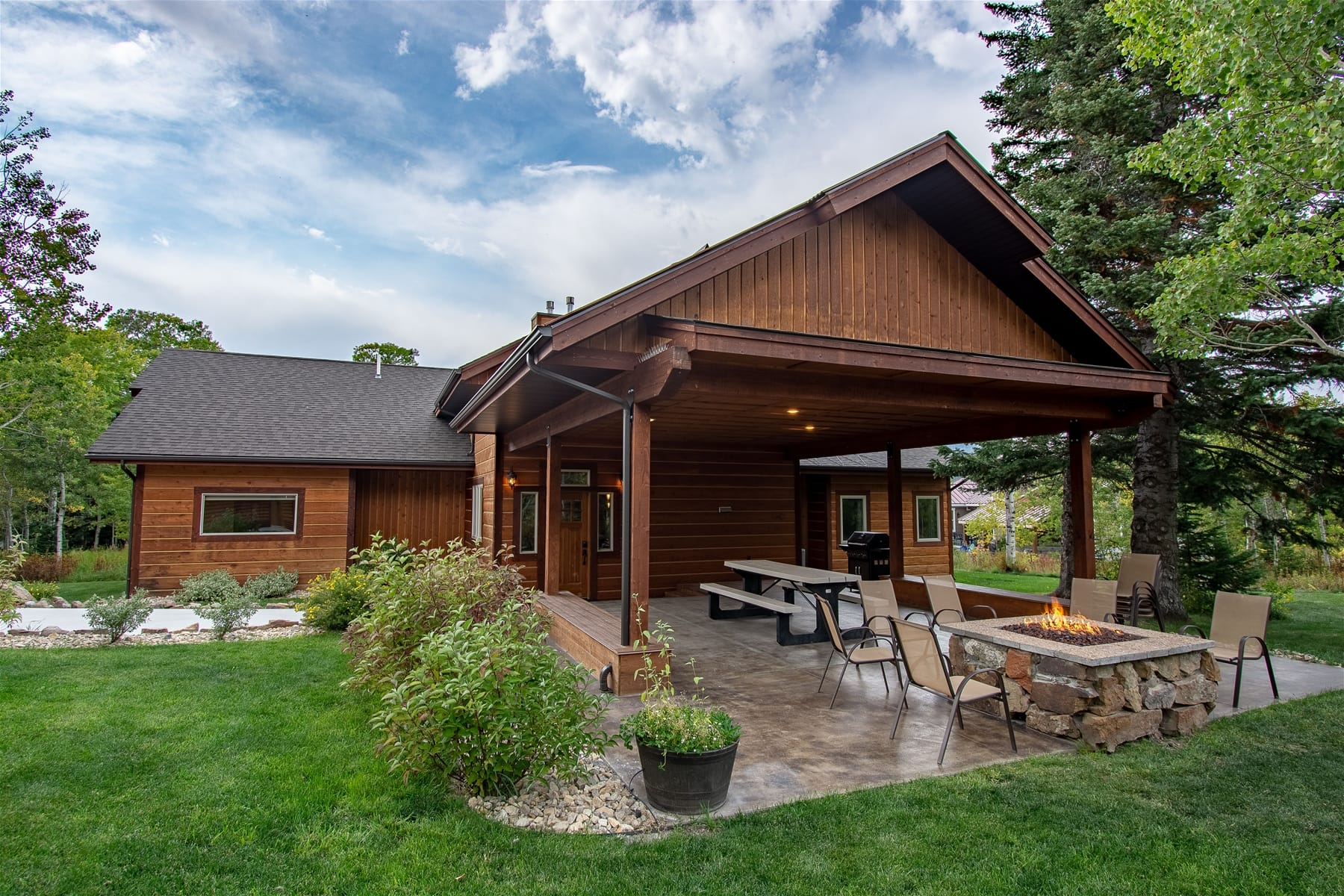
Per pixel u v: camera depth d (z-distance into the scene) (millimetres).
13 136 12305
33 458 16125
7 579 8055
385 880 2744
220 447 11148
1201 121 5836
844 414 7801
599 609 7598
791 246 6227
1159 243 8562
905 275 6793
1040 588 13570
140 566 10648
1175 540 9000
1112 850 3021
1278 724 4734
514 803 3492
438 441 12867
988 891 2709
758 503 12281
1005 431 8406
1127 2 5988
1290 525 8984
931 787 3705
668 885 2730
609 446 11211
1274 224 5957
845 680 6102
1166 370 8836
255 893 2643
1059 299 6965
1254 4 4836
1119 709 4383
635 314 5066
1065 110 9188
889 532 10875
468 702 3426
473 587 5113
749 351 4852
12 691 5223
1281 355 8211
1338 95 4703
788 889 2709
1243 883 2770
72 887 2670
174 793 3496
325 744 4219
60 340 13742
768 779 3863
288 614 9188
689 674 6277
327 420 12812
